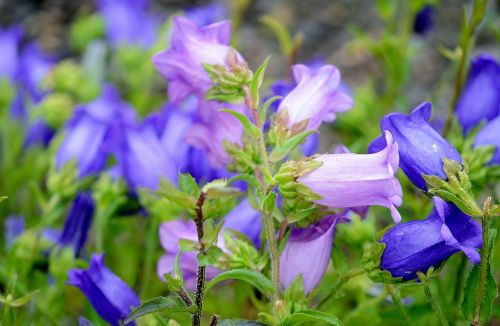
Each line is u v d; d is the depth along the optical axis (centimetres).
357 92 124
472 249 80
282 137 84
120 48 135
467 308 84
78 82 127
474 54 145
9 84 122
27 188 121
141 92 135
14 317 89
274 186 84
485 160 93
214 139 87
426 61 155
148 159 98
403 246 82
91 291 86
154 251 109
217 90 83
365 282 98
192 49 85
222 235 84
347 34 165
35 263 102
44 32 164
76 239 101
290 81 114
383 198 80
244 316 105
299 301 83
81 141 102
